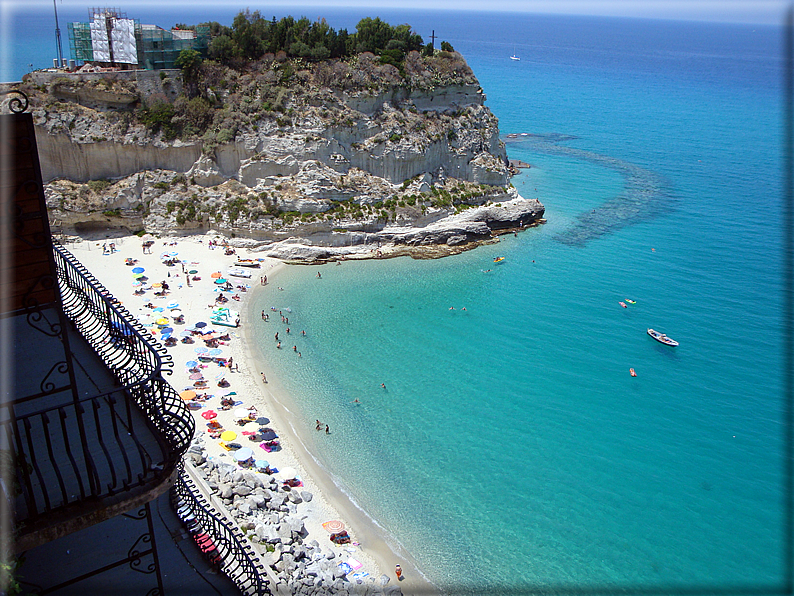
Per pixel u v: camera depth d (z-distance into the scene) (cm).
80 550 1678
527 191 12756
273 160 8669
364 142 9288
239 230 8556
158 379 1432
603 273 9138
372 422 5619
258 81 9000
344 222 8869
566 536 4528
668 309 8138
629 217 11600
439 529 4516
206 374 6031
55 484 1331
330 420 5600
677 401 6216
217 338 6625
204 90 8881
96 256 7956
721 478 5181
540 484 5019
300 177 8731
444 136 10000
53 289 1267
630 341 7325
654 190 13462
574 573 4225
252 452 4962
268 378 6116
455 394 6116
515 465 5209
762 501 4941
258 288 7838
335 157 8981
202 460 4712
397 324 7338
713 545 4509
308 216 8650
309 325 7144
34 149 1170
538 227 10694
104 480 1349
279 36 9525
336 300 7750
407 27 10538
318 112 8875
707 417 5984
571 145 17575
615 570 4259
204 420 5328
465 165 10431
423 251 9231
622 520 4697
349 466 5066
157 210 8500
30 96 7919
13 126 1133
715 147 18238
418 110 9962
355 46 10062
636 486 5050
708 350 7194
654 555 4394
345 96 9156
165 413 1427
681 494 4991
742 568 4319
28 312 1245
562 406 6041
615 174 14638
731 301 8431
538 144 17450
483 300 8069
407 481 4956
